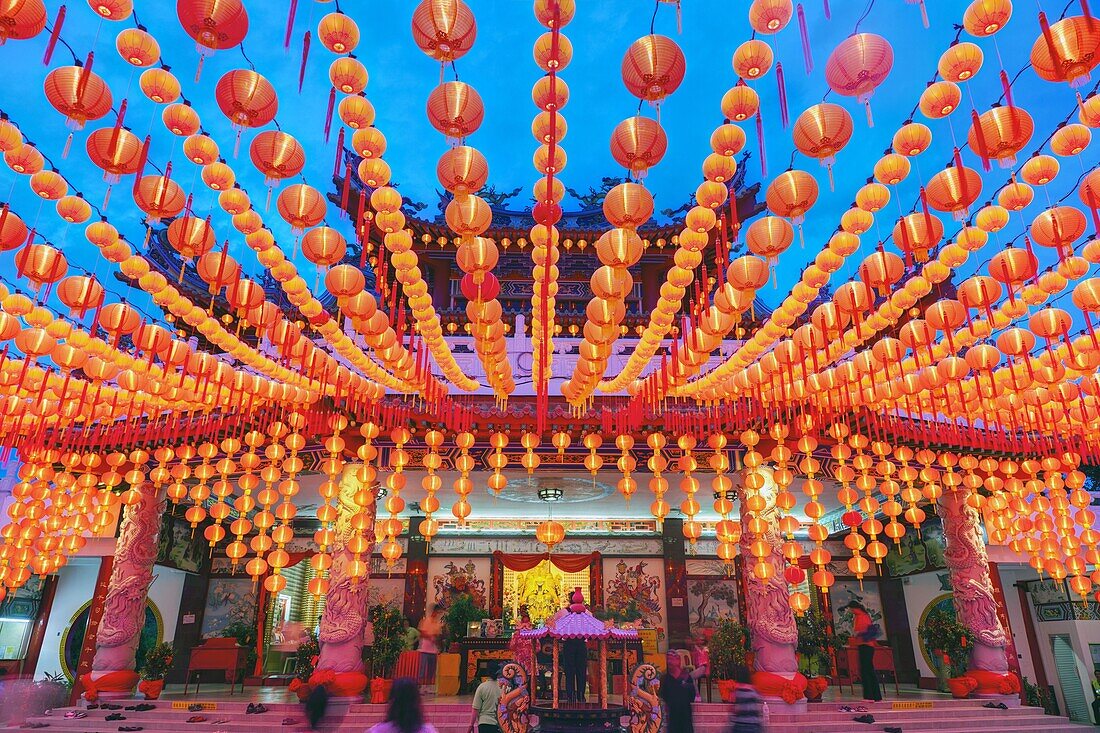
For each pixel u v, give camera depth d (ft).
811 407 37.55
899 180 16.99
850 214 18.62
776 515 43.42
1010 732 39.88
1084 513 40.93
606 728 27.86
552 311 24.26
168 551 54.65
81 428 40.98
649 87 13.15
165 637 57.16
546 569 62.90
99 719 38.42
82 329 25.04
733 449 44.68
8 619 53.16
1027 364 28.02
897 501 57.21
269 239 18.71
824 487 53.47
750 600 42.32
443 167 14.85
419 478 48.14
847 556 65.87
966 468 42.45
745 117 15.07
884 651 50.75
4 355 27.32
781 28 12.67
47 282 18.54
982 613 46.47
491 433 41.60
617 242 17.17
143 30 13.64
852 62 12.91
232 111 13.65
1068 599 53.36
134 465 45.96
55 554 41.01
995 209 18.53
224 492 38.01
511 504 58.49
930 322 24.06
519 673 29.50
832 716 39.52
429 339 26.66
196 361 28.43
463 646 49.32
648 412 39.68
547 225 17.60
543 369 22.35
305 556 62.54
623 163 14.92
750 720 24.14
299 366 32.09
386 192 18.19
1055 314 23.43
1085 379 30.83
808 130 14.32
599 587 62.28
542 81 14.23
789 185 16.15
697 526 36.76
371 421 39.47
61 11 11.70
